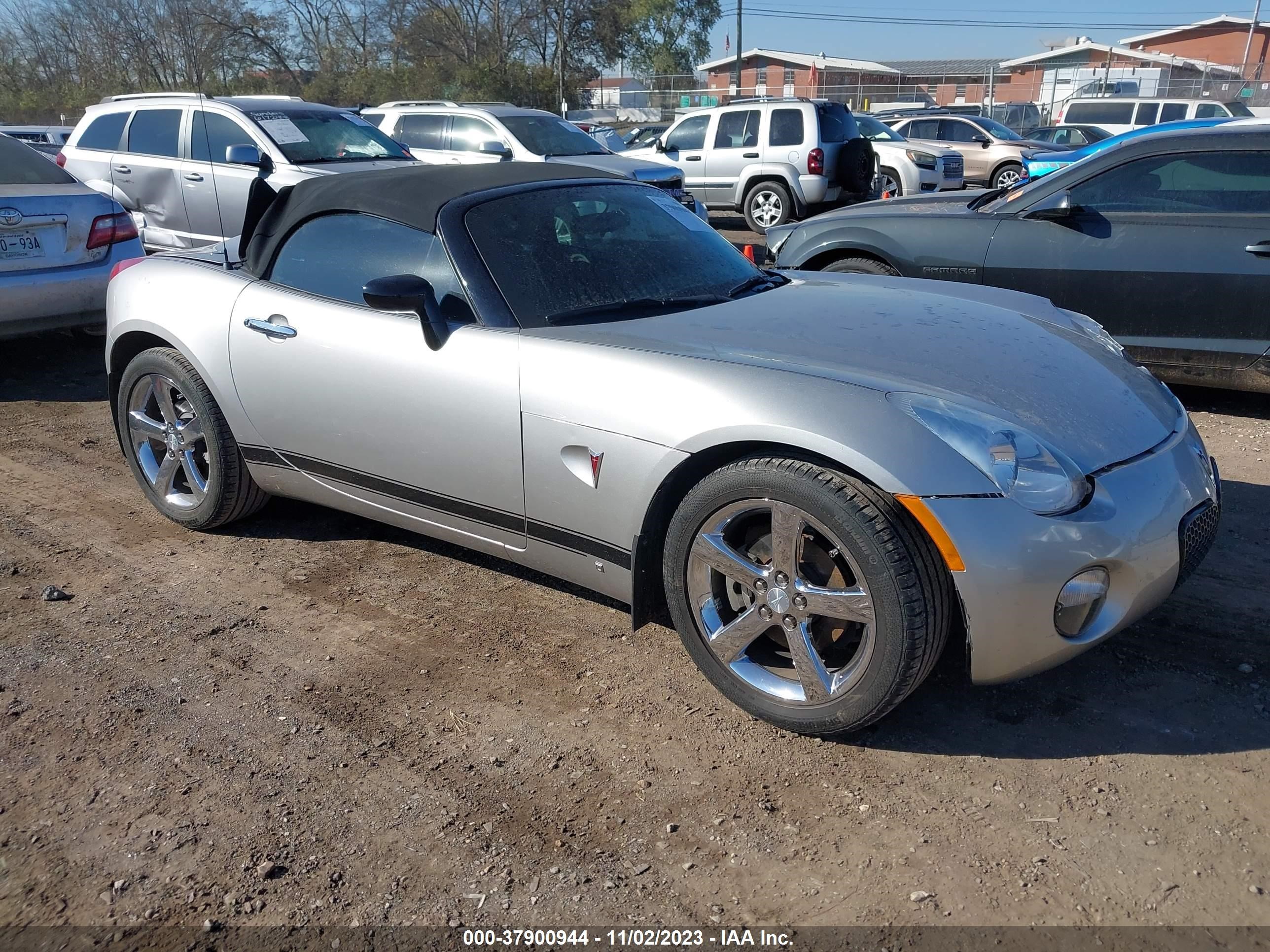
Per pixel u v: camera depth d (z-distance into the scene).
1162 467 2.67
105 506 4.45
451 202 3.35
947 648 3.14
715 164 13.62
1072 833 2.35
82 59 48.94
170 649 3.23
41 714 2.87
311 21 49.66
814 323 3.11
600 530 2.93
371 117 12.27
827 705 2.60
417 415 3.24
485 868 2.27
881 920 2.11
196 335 3.80
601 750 2.69
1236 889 2.16
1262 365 5.07
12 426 5.59
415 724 2.82
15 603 3.54
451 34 45.81
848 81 61.81
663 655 3.17
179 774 2.60
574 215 3.53
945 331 3.10
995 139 19.45
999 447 2.44
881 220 6.03
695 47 49.19
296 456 3.68
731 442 2.61
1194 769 2.57
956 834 2.36
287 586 3.68
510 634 3.31
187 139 8.79
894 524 2.41
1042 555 2.39
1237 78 44.16
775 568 2.61
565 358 2.93
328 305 3.49
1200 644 3.14
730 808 2.46
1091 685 2.95
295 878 2.25
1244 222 4.98
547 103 41.56
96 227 6.23
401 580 3.71
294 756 2.68
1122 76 38.25
